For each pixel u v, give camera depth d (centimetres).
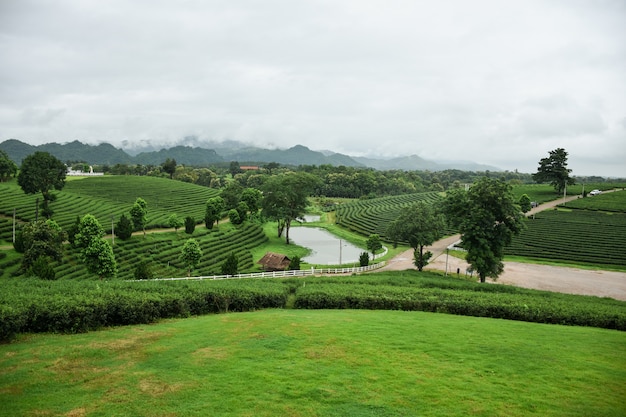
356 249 9188
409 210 5869
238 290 2872
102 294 2225
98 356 1634
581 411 1302
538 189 15712
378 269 6438
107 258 4678
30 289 2258
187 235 8044
